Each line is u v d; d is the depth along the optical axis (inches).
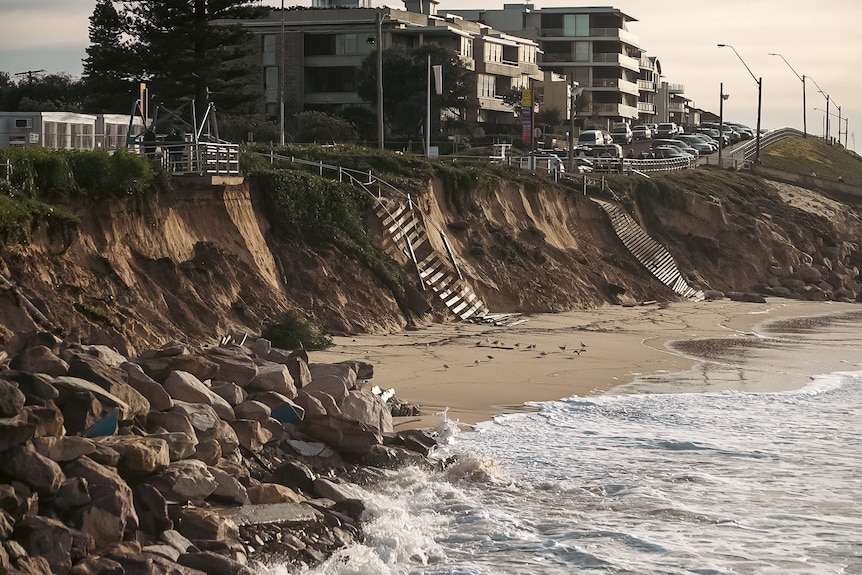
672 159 4168.3
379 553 711.1
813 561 742.5
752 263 3257.9
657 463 1003.3
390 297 1907.0
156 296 1499.8
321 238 1926.7
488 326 2012.8
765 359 1774.1
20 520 582.2
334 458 883.4
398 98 4520.2
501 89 5482.3
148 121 2527.1
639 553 747.4
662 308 2613.2
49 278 1318.9
